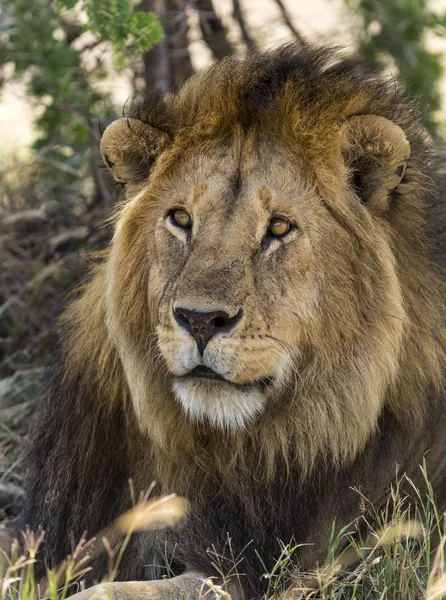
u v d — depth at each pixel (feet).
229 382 24.77
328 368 25.90
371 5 51.98
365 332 25.96
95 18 39.50
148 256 26.22
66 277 45.85
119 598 24.00
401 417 27.17
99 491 28.12
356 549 25.85
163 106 27.27
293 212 25.53
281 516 26.66
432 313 27.27
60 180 52.80
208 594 25.36
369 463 27.12
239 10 52.54
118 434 27.99
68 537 28.30
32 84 50.06
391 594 25.52
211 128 26.32
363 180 26.63
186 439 26.37
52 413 29.35
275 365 25.17
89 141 50.01
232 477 26.45
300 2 68.54
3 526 32.91
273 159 25.88
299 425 26.07
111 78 52.19
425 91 52.34
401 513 27.76
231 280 24.64
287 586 26.37
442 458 28.58
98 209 48.65
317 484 26.73
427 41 59.77
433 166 29.55
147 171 27.40
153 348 26.22
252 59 27.55
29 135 65.57
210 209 25.52
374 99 27.30
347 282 25.84
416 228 27.43
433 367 27.17
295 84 26.55
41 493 29.12
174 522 26.66
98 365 27.55
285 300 25.22
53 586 21.98
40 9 48.01
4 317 46.88
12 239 48.65
